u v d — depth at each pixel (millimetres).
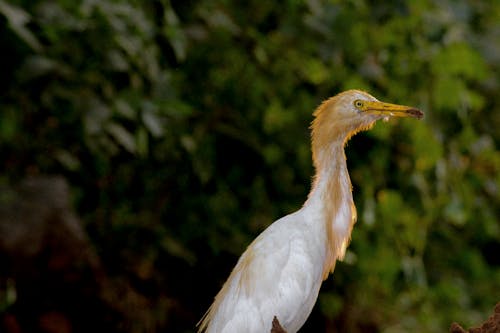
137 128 11531
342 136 7492
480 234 14750
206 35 12133
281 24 12312
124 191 12523
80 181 12469
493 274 14648
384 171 13133
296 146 12594
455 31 13195
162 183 12562
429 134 12750
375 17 12586
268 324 6910
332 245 7387
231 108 12578
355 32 12180
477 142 13742
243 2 12656
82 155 12141
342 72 12461
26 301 11148
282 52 12422
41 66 10242
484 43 14148
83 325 11539
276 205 12875
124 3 10969
